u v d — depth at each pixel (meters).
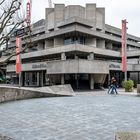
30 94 19.77
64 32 35.56
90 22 37.72
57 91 22.52
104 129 7.54
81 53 35.94
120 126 7.99
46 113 11.20
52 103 15.84
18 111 11.98
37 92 20.39
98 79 35.44
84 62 30.67
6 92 17.34
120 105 14.49
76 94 24.72
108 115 10.45
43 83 43.16
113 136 6.62
